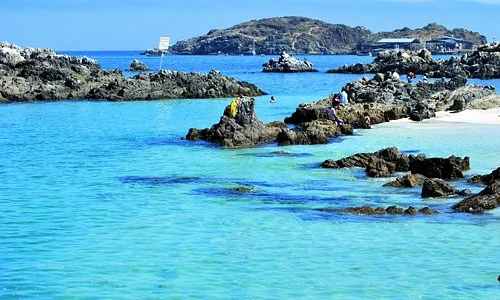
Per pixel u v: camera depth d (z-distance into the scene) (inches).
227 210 1280.8
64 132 2410.2
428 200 1318.9
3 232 1157.7
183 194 1414.9
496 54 6663.4
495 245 1051.3
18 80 3821.4
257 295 868.0
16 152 1978.3
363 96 2977.4
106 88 3828.7
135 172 1653.5
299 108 2488.9
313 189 1425.9
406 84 3272.6
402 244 1061.1
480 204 1238.3
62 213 1283.2
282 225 1174.3
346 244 1066.7
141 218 1240.2
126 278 932.0
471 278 917.2
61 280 925.8
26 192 1459.2
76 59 5516.7
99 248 1066.1
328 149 1905.8
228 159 1785.2
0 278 932.6
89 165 1759.4
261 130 2068.2
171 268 970.7
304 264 980.6
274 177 1551.4
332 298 855.1
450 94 2864.2
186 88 3914.9
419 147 1887.3
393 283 902.4
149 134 2335.1
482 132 2154.3
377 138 2078.0
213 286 900.0
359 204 1299.2
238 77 6717.5
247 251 1042.7
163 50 5108.3
